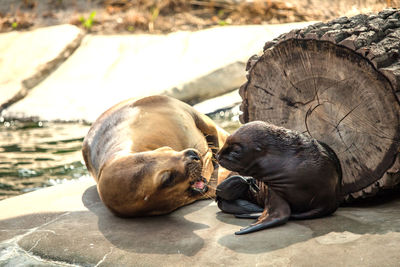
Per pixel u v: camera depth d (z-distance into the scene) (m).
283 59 12.30
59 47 32.47
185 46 30.44
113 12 37.34
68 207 12.75
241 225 10.54
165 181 10.60
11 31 36.16
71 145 22.06
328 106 11.72
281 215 10.14
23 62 31.77
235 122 23.53
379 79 10.56
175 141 12.80
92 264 9.58
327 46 11.31
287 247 9.08
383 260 8.20
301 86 12.16
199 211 11.77
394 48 10.71
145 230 10.70
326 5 31.70
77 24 35.91
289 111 12.59
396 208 10.94
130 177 10.75
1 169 19.05
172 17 35.69
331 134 11.77
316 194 10.14
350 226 9.73
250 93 13.27
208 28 33.78
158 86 27.33
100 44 32.88
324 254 8.65
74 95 28.52
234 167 10.71
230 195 11.12
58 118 26.73
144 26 34.91
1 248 10.63
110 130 12.95
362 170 11.31
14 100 29.20
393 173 10.80
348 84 11.20
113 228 10.96
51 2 39.41
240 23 33.72
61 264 9.78
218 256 9.12
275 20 32.97
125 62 30.50
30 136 23.88
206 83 26.92
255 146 10.45
